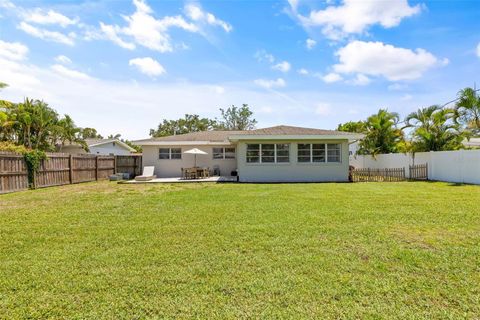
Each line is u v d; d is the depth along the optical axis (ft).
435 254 12.92
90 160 56.95
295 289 9.87
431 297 9.27
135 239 15.67
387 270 11.32
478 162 42.55
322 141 51.96
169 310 8.69
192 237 15.93
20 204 27.55
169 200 29.17
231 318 8.25
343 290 9.76
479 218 19.72
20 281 10.63
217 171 63.82
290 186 42.01
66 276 11.05
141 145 62.49
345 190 36.24
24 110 79.05
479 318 8.12
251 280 10.57
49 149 83.15
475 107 47.91
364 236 15.71
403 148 59.41
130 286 10.20
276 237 15.72
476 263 11.91
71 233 16.96
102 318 8.32
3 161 36.81
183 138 65.62
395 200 27.61
